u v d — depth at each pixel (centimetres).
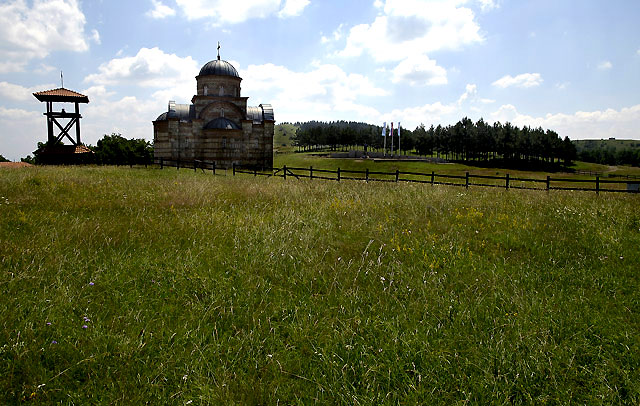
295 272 753
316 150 14800
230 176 2844
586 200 1550
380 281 732
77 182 1730
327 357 497
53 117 4456
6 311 540
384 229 1063
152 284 679
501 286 718
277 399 430
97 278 673
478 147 9700
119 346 494
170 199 1408
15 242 812
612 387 454
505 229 1098
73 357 474
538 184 3422
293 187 1881
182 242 915
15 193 1371
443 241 980
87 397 422
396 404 429
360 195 1641
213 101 4756
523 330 561
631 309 647
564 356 505
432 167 7031
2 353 461
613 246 935
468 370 483
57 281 637
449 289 715
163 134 4775
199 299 648
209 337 540
